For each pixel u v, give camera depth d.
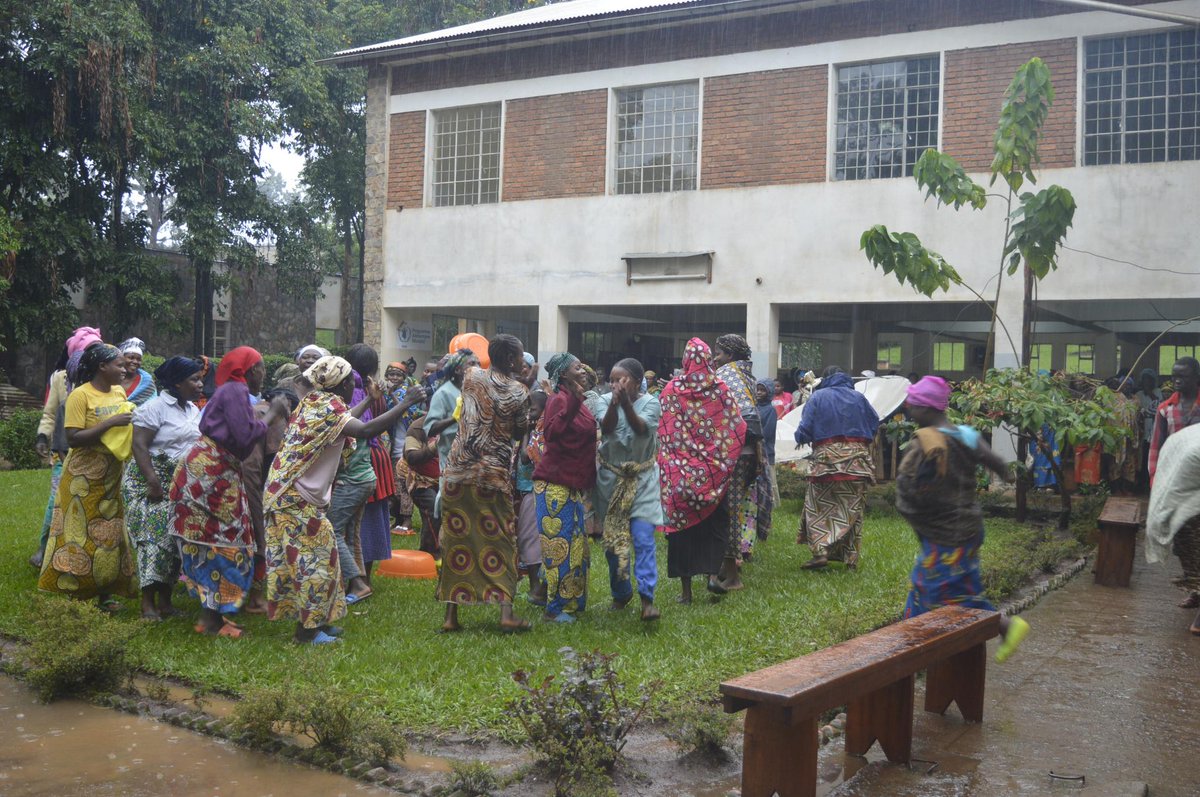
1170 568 10.18
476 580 6.60
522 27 17.91
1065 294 14.77
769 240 16.66
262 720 4.69
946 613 5.11
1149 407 15.54
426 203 19.72
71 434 6.71
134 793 4.21
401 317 20.30
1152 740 5.07
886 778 4.52
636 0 20.25
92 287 23.72
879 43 15.88
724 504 7.62
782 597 7.82
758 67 16.75
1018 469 12.48
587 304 18.16
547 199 18.50
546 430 7.00
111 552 6.95
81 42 21.11
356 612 7.18
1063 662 6.55
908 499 5.45
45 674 5.31
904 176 15.85
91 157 23.17
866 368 21.62
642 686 4.93
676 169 17.61
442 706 5.12
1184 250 14.12
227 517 6.48
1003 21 15.12
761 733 3.93
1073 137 14.75
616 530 7.12
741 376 8.69
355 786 4.34
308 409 6.32
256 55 24.59
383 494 8.12
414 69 19.83
